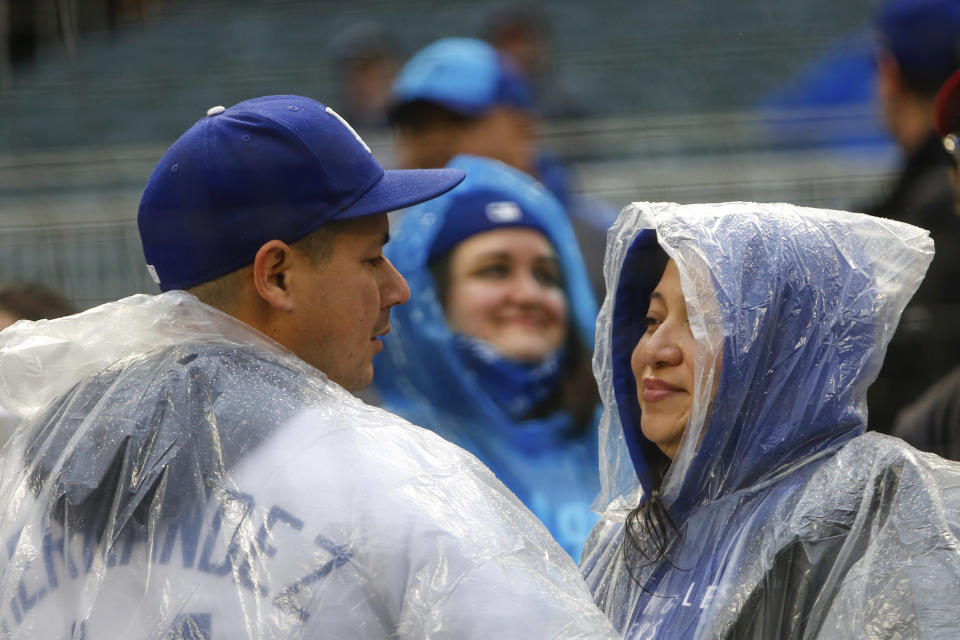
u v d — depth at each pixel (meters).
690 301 4.96
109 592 4.04
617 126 8.46
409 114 8.49
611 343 5.73
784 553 4.62
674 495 5.21
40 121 7.99
